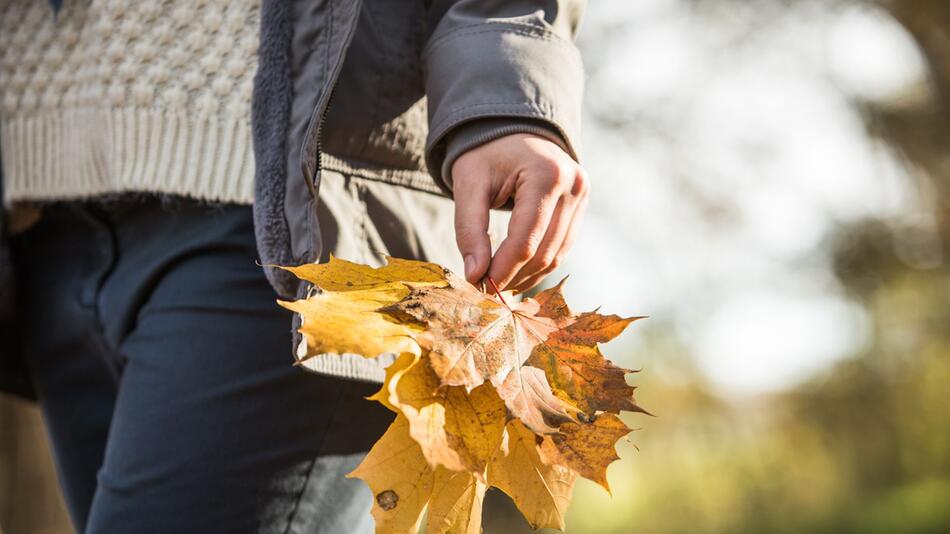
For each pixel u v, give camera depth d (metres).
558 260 1.21
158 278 1.33
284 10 1.22
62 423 1.46
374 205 1.26
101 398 1.46
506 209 1.21
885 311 11.07
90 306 1.40
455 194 1.20
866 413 11.96
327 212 1.23
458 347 1.07
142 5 1.35
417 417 1.04
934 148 9.74
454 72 1.22
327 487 1.27
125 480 1.25
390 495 1.09
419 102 1.29
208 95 1.31
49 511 3.23
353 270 1.13
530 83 1.21
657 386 15.91
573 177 1.19
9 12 1.46
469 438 1.06
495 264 1.16
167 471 1.24
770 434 14.46
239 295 1.27
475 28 1.23
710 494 14.72
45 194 1.43
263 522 1.25
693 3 9.05
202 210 1.31
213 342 1.26
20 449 3.20
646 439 15.75
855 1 9.28
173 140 1.31
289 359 1.26
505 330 1.11
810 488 13.57
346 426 1.28
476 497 1.12
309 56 1.22
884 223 10.38
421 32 1.29
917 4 9.20
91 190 1.38
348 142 1.25
